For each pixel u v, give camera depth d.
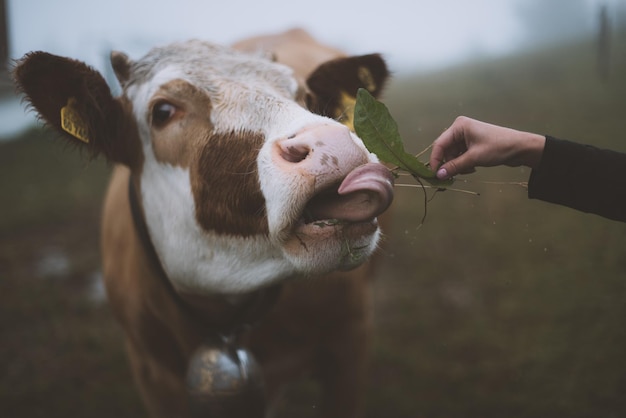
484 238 5.67
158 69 2.12
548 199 1.74
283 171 1.70
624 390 3.39
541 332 4.05
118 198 2.95
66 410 3.80
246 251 1.93
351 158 1.66
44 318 4.82
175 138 2.01
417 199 7.09
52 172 9.29
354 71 2.32
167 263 2.19
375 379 3.91
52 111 2.04
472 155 1.68
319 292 2.68
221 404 2.20
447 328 4.38
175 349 2.68
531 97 10.62
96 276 5.52
